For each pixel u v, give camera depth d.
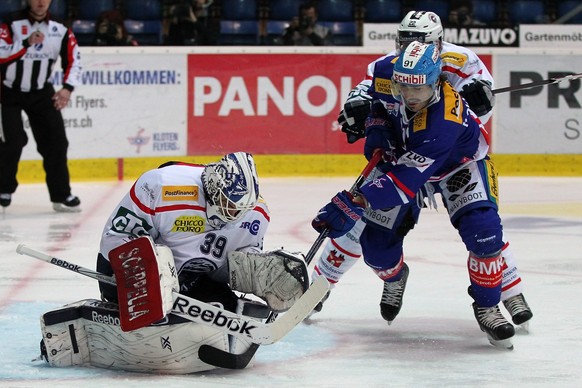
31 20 16.41
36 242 13.77
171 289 7.07
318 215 7.95
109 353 7.45
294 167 20.67
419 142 7.83
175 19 21.05
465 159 8.32
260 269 7.34
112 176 20.09
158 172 7.32
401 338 8.77
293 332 8.94
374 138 8.40
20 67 16.36
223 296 7.73
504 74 20.83
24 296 10.34
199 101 20.25
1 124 16.56
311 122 20.66
